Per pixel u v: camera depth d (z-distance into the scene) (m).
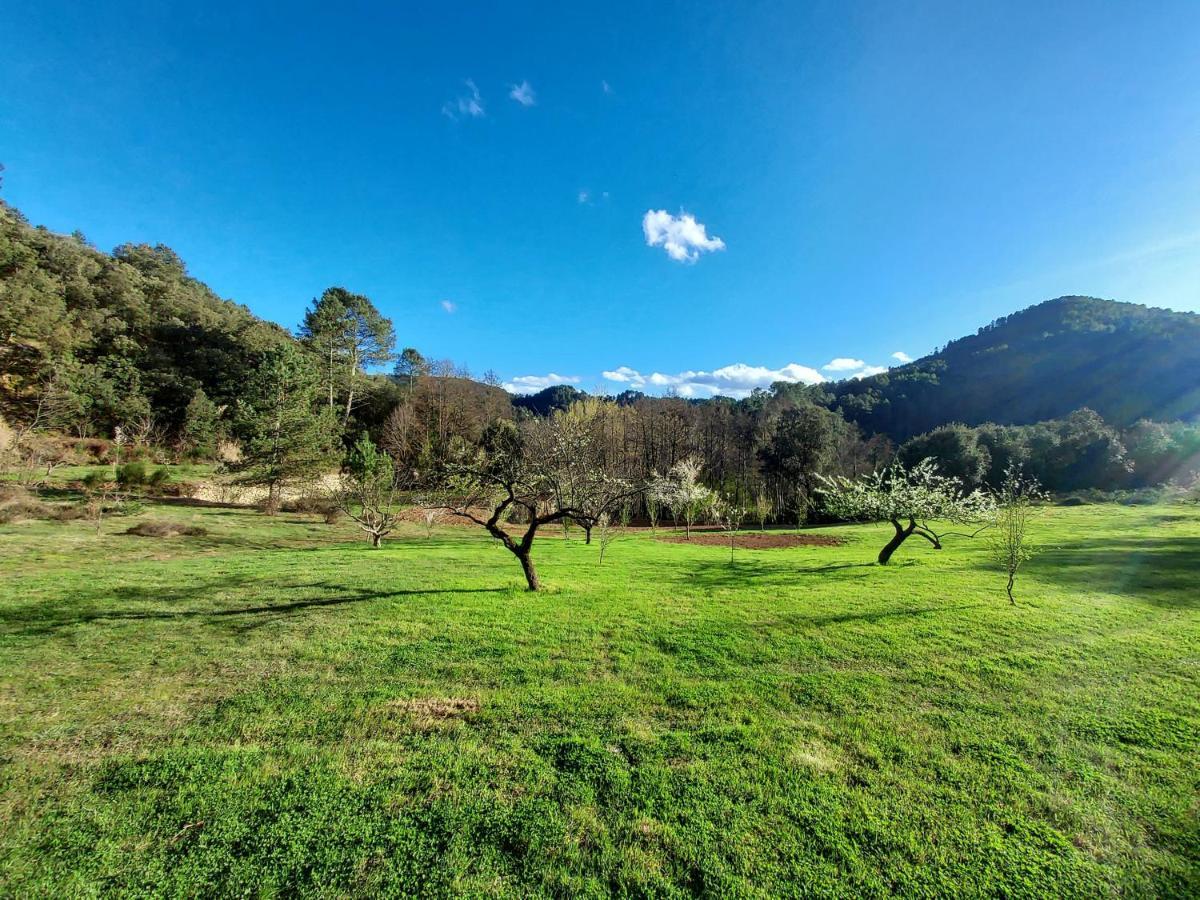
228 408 40.53
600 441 35.47
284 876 3.14
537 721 5.15
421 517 25.67
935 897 3.02
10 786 4.00
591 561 16.25
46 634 7.46
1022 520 10.90
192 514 23.17
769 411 59.88
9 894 2.99
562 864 3.26
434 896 3.00
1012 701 5.66
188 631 7.76
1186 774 4.23
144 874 3.14
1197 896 3.01
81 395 33.22
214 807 3.76
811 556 18.58
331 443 33.00
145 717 5.16
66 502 21.62
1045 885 3.10
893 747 4.68
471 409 51.88
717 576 13.51
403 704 5.50
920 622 8.72
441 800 3.85
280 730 4.93
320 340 45.03
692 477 31.50
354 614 8.73
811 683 6.14
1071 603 10.09
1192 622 8.74
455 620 8.49
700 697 5.73
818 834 3.52
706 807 3.79
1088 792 4.00
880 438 58.44
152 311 49.12
